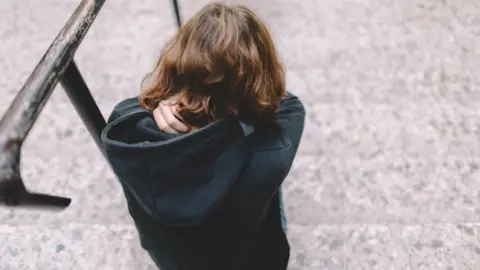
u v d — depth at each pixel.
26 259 2.28
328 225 2.39
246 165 1.17
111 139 1.19
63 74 1.15
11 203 0.82
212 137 1.10
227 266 1.34
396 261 2.24
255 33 1.21
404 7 3.76
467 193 2.53
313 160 2.71
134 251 2.29
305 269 2.23
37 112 1.01
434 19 3.64
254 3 3.86
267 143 1.20
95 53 3.47
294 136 1.33
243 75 1.17
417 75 3.22
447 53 3.37
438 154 2.73
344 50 3.44
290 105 1.42
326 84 3.20
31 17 3.77
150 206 1.16
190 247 1.29
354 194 2.55
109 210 2.50
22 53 3.49
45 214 2.46
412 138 2.82
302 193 2.55
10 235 2.36
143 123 1.21
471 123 2.89
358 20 3.68
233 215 1.22
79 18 1.28
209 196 1.13
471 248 2.27
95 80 3.28
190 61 1.16
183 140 1.08
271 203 1.42
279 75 1.29
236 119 1.18
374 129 2.88
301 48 3.47
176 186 1.14
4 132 0.92
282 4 3.85
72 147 2.82
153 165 1.11
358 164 2.69
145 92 1.29
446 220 2.40
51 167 2.72
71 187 2.62
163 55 1.29
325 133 2.87
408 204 2.49
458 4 3.75
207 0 3.91
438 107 3.00
